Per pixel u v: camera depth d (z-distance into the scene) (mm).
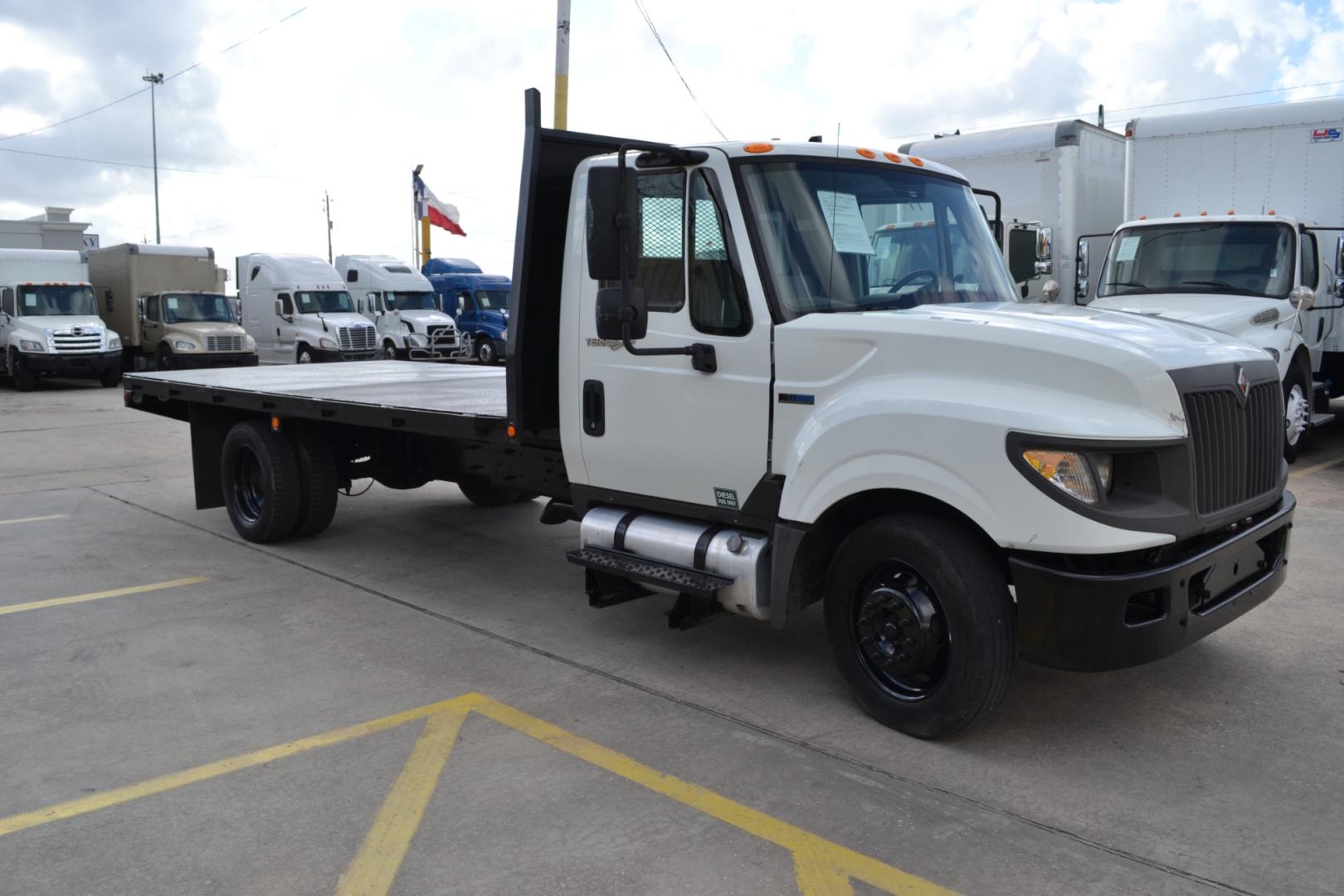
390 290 30969
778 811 3676
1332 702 4582
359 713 4617
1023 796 3762
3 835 3572
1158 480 3801
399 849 3453
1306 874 3250
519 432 5395
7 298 25172
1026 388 3846
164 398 8648
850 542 4309
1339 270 11008
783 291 4469
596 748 4215
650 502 5043
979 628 3914
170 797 3832
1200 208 12070
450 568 7180
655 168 4805
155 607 6238
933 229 5043
